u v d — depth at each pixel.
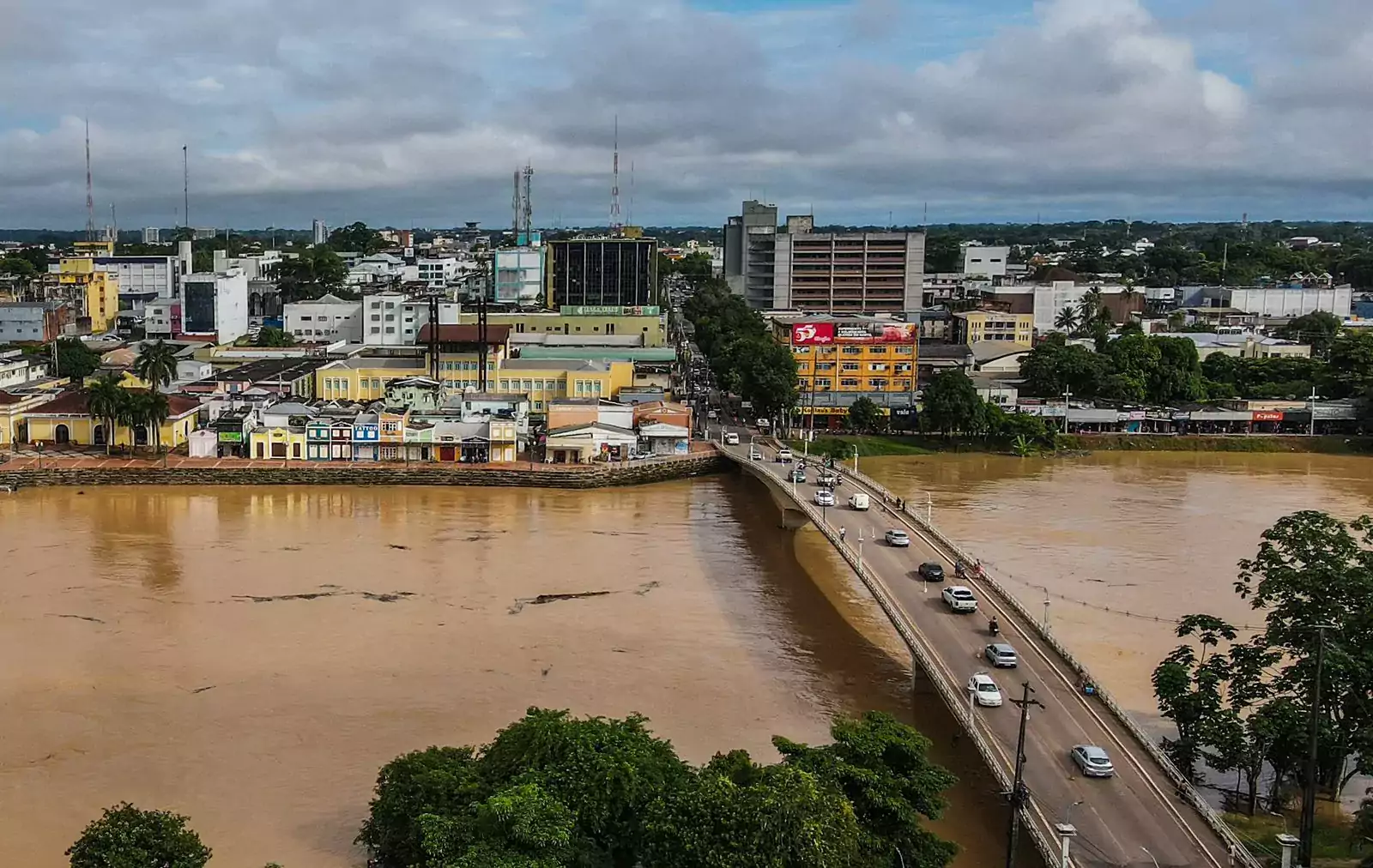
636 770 67.19
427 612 114.56
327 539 142.38
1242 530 150.38
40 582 121.94
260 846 70.94
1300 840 66.25
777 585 126.50
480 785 67.50
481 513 160.38
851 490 160.00
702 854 59.41
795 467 176.38
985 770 81.94
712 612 116.38
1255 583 124.50
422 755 71.81
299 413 191.00
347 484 179.75
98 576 124.62
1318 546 79.62
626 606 117.94
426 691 94.50
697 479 190.88
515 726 75.00
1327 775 76.00
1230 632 84.38
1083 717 81.81
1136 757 75.88
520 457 192.38
